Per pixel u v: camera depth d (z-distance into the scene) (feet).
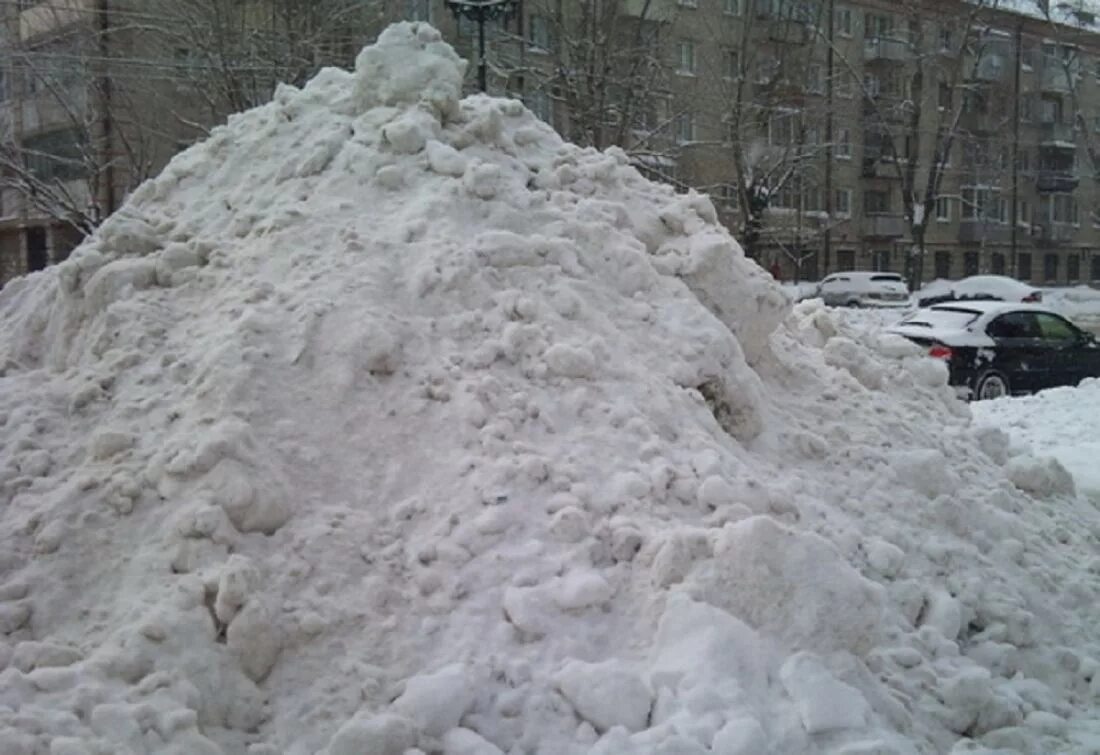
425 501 12.80
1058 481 20.33
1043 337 48.26
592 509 12.96
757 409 16.76
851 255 143.64
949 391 22.40
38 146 91.66
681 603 11.75
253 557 11.82
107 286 15.76
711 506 13.58
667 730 10.62
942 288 124.77
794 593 12.04
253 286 15.23
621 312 16.42
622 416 14.24
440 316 14.94
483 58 52.26
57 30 83.71
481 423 13.61
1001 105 150.41
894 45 135.85
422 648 11.39
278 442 13.03
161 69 81.25
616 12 91.86
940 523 16.57
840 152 137.39
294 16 80.84
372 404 13.73
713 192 108.06
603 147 90.58
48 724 9.54
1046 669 14.49
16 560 12.03
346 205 16.70
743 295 18.44
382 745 10.02
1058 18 155.22
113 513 12.39
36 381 15.17
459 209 16.62
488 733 10.63
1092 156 142.92
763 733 10.73
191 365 14.10
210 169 19.06
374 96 18.78
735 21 115.14
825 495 16.14
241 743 10.37
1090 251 170.09
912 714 12.33
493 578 12.02
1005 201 156.66
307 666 11.10
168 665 10.56
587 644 11.64
